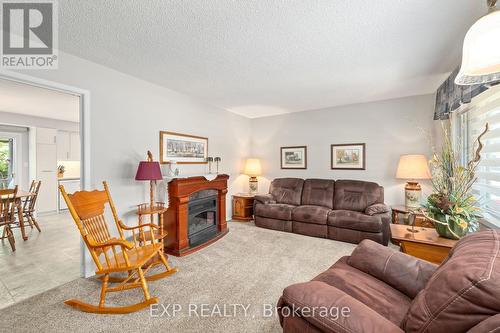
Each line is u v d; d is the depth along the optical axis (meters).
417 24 1.81
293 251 3.07
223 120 4.59
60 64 2.21
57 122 5.45
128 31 1.91
